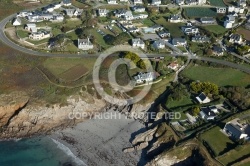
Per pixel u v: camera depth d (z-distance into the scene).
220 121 168.75
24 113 184.25
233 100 180.88
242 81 197.62
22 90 192.38
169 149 159.75
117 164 165.38
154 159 159.75
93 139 178.25
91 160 167.50
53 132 182.38
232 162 148.88
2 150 172.50
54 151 172.12
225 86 193.38
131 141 176.62
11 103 187.50
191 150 158.88
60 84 195.75
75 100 192.12
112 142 176.50
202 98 181.75
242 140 156.50
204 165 150.00
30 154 170.88
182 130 167.38
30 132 181.50
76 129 183.88
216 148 155.38
